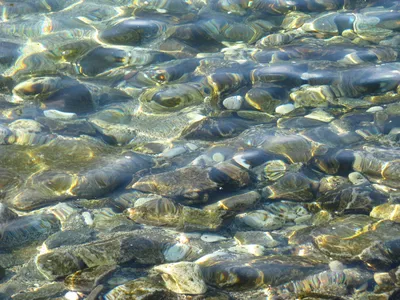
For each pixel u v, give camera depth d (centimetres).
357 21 588
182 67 512
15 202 357
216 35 568
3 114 446
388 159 389
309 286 293
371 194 360
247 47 547
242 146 412
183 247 325
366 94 468
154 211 351
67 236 332
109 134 430
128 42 554
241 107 459
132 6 633
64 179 376
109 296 285
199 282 291
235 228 343
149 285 290
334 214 351
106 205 358
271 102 463
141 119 449
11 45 546
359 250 313
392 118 436
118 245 321
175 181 374
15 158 395
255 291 292
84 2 645
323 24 585
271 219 349
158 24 586
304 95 469
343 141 412
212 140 422
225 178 378
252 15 607
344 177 379
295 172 384
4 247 324
